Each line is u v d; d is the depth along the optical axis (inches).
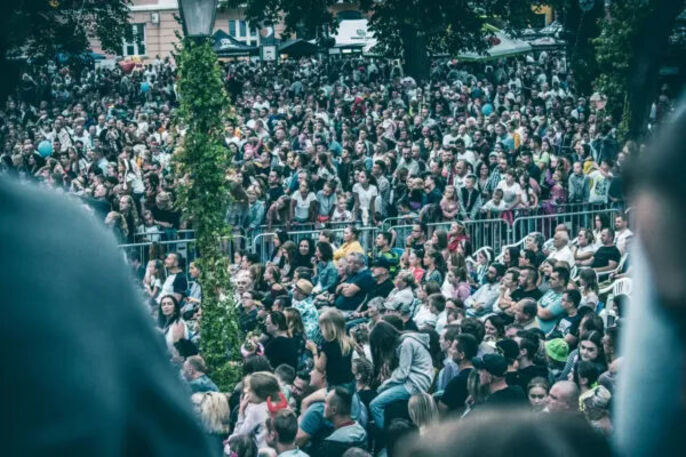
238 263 833.5
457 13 2003.0
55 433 42.5
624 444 40.9
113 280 45.5
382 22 2049.7
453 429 43.8
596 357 436.8
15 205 44.3
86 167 1323.8
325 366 474.0
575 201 981.8
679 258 39.4
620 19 1024.2
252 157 1301.7
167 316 591.8
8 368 42.3
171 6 3454.7
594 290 620.4
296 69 2500.0
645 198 40.0
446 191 928.3
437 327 604.1
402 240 938.1
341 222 941.8
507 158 1114.7
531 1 2064.5
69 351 43.3
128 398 45.2
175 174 557.0
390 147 1403.8
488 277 687.1
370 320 614.9
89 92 2249.0
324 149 1247.5
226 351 555.5
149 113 1711.4
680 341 39.7
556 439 42.4
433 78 2252.7
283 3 2175.2
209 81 540.7
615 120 1118.4
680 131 39.7
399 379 462.6
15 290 43.0
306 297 650.8
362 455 361.7
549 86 2020.2
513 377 442.3
